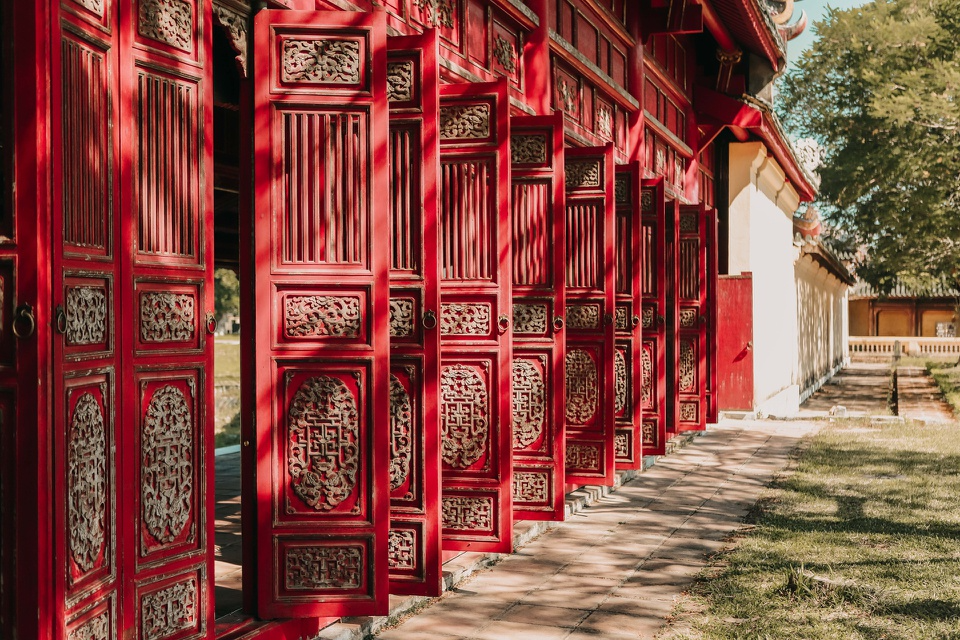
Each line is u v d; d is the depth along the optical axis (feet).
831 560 20.10
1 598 9.18
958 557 20.33
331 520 14.16
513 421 21.84
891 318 171.94
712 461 35.83
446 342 19.16
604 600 17.84
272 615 14.06
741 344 50.21
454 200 19.01
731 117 44.96
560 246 21.49
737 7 37.78
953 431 44.42
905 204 88.48
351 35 14.14
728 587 18.31
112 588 10.58
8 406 9.22
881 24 89.35
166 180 11.85
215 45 15.46
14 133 9.23
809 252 73.15
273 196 14.06
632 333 28.48
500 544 18.98
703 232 39.47
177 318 11.96
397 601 17.03
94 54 10.44
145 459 11.32
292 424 14.16
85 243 10.18
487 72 22.21
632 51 34.53
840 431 44.80
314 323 14.19
